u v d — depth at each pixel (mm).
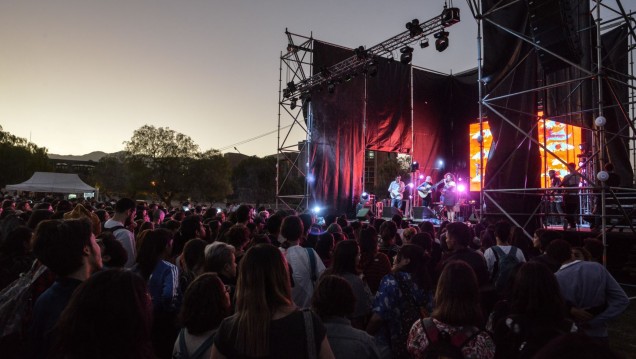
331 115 17062
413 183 17922
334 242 4770
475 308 2291
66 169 86062
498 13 9742
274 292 1975
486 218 9602
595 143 10781
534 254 6070
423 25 13016
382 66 18047
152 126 48344
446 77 19641
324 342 1962
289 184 48188
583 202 11422
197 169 48281
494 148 9961
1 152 50000
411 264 3309
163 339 3289
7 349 2404
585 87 11203
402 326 3078
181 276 3771
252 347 1849
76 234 2330
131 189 47938
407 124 18625
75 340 1480
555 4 7840
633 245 9320
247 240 4629
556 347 894
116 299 1521
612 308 3264
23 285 2619
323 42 17328
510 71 9617
